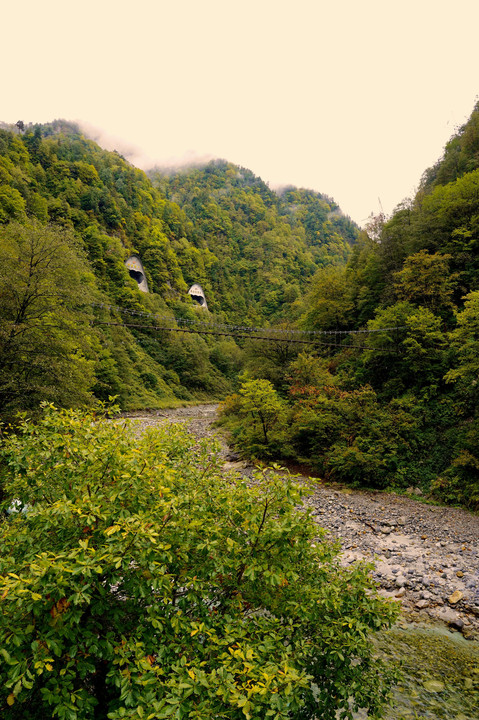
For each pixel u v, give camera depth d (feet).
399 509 49.52
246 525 13.12
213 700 9.20
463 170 131.75
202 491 14.94
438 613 27.50
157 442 16.14
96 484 12.87
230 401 118.42
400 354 72.95
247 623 12.19
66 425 14.61
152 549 10.50
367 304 108.99
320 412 69.62
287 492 13.11
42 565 9.48
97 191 306.35
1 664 9.68
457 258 84.94
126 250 292.20
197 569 12.86
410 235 101.96
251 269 438.40
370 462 58.44
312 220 642.22
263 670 9.46
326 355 110.63
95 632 11.37
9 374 41.19
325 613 13.76
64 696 9.24
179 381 220.43
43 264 47.78
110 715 8.66
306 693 12.79
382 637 24.47
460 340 59.77
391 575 32.99
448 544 39.14
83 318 49.06
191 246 397.39
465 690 19.42
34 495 13.37
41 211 230.27
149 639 11.05
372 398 71.00
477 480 51.19
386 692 14.08
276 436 70.79
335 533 42.19
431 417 63.93
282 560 13.62
